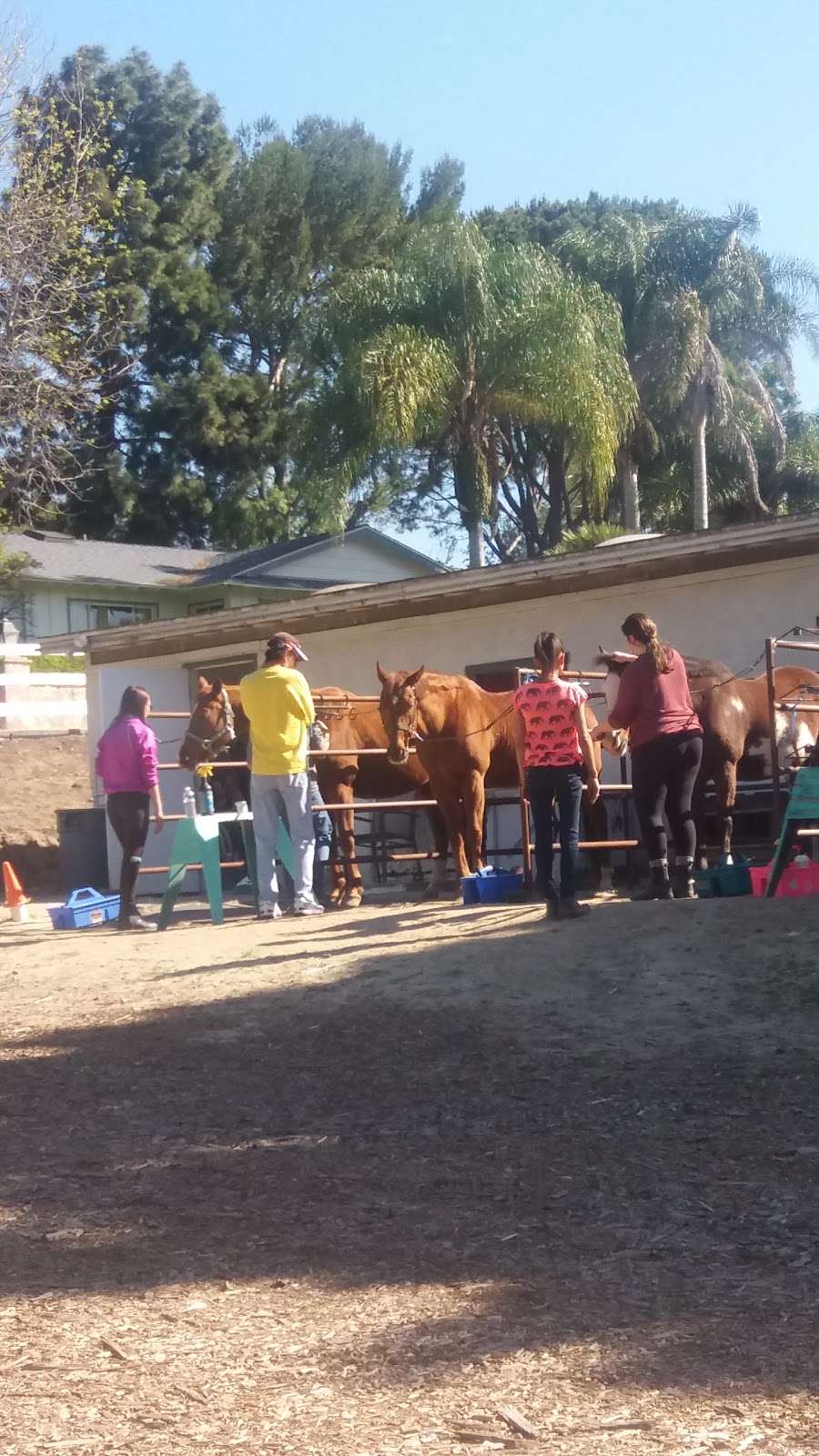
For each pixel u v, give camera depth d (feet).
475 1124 18.79
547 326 105.29
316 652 56.44
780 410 150.92
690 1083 19.80
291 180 164.86
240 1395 11.36
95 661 64.34
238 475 162.81
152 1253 14.83
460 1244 14.60
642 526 147.54
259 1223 15.60
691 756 30.78
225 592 128.57
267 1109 20.10
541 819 29.55
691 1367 11.37
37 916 48.03
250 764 38.14
